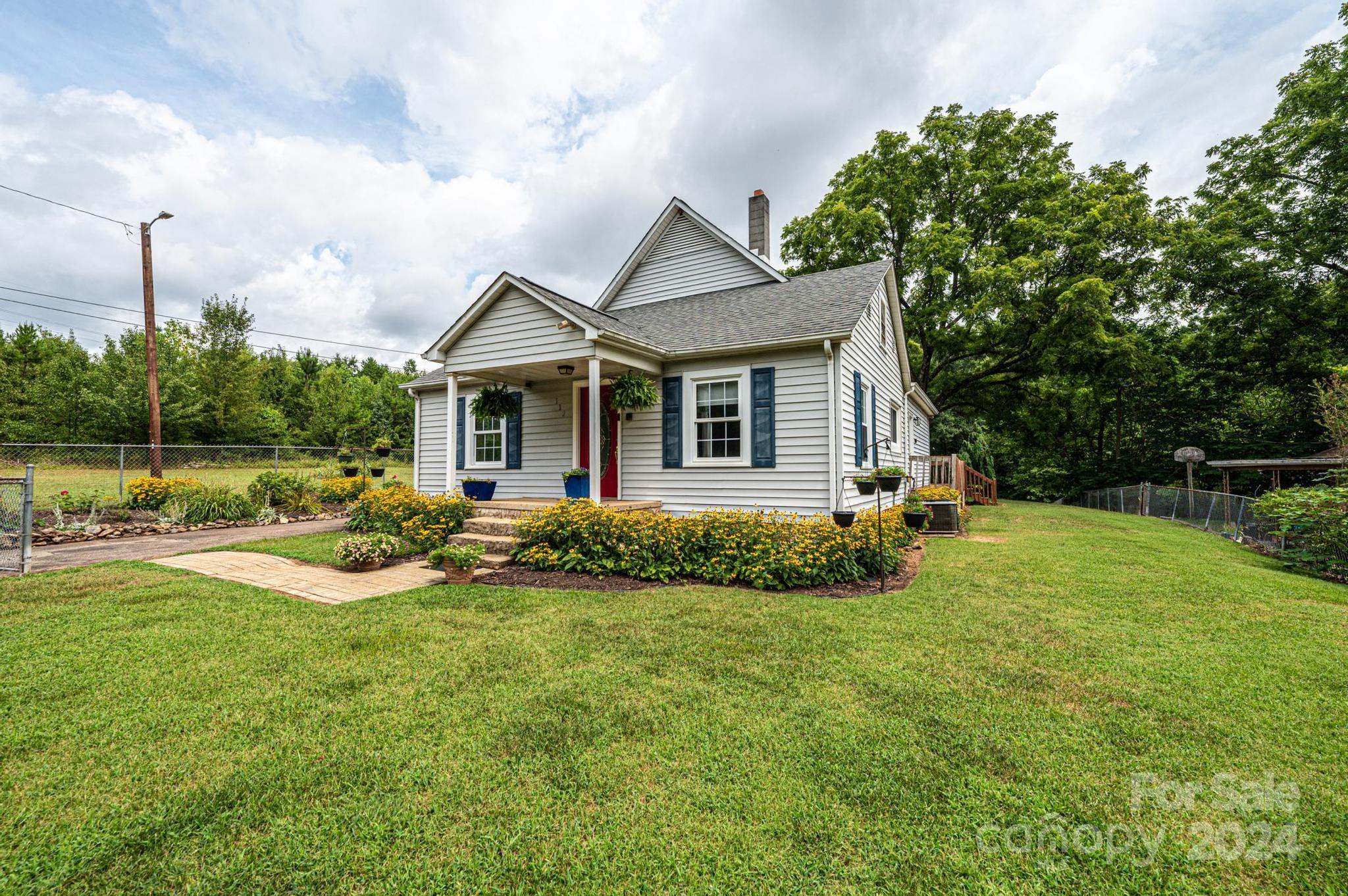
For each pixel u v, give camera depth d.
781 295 10.55
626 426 9.53
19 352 31.67
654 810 2.24
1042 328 18.14
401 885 1.87
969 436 23.09
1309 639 4.33
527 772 2.49
